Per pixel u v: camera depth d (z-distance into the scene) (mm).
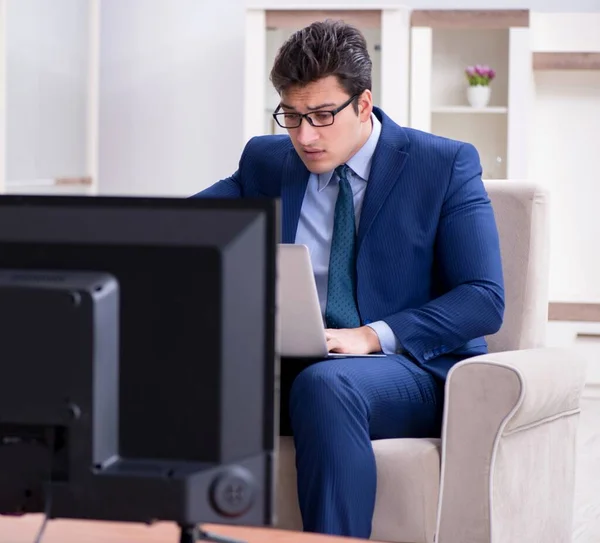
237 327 1127
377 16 5273
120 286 1142
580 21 5500
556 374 2338
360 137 2514
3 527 1499
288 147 2674
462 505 2219
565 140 5711
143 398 1142
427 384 2391
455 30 5332
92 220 1157
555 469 2469
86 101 5273
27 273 1152
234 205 1144
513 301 2668
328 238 2557
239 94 5801
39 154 4793
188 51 5812
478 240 2457
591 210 5730
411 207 2488
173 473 1131
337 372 2221
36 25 4738
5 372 1142
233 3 5770
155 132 5852
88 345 1125
